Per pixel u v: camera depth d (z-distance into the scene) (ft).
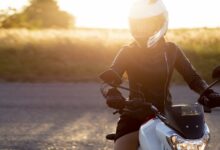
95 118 37.58
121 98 14.07
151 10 14.64
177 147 12.65
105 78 14.16
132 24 14.88
